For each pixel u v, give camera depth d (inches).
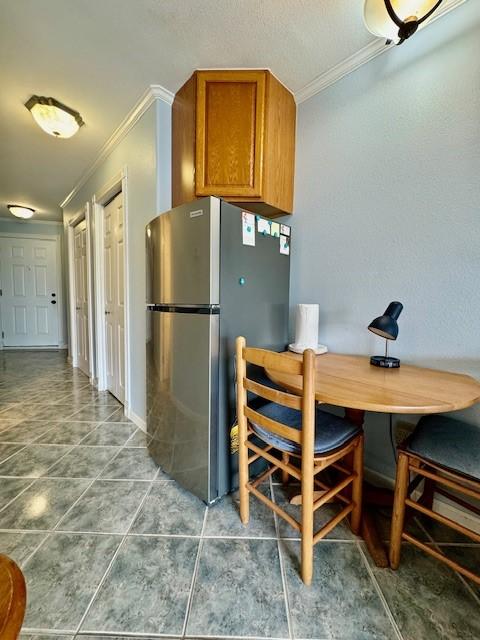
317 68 62.5
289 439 39.4
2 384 127.6
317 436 42.5
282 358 37.5
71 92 71.9
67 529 47.0
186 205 52.5
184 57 60.4
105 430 83.2
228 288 52.6
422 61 50.7
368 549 44.0
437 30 48.7
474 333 47.0
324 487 49.4
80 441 76.8
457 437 40.4
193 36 55.1
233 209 52.8
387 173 56.1
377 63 56.6
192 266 52.1
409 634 32.8
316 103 67.4
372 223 58.7
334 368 50.0
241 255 55.2
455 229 48.3
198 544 44.4
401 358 55.4
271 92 63.9
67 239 160.1
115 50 59.0
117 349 104.5
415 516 51.0
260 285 60.6
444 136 48.8
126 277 87.5
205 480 52.4
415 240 52.9
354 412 49.2
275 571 40.1
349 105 61.4
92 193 117.5
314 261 69.4
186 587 37.6
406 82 52.9
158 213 72.7
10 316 207.0
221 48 57.7
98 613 34.4
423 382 41.9
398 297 55.5
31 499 54.2
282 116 67.4
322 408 69.1
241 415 46.4
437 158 49.7
